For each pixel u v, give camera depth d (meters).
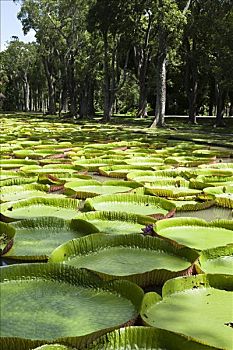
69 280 3.20
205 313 2.79
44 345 2.19
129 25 25.91
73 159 9.88
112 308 2.82
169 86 37.47
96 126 23.52
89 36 33.09
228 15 19.78
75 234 4.39
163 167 8.55
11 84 59.78
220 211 5.76
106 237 3.98
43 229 4.53
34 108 64.88
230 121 29.67
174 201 6.14
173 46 23.42
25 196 6.11
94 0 32.06
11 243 3.88
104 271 3.49
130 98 45.00
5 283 3.18
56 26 34.69
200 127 24.00
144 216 4.82
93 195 6.12
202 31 22.92
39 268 3.27
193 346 2.30
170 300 2.97
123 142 14.01
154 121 23.58
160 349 2.33
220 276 3.17
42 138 15.32
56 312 2.77
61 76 40.06
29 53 54.19
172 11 20.89
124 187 6.82
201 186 6.80
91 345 2.32
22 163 9.27
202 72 29.78
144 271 3.49
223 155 11.13
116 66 33.09
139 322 2.72
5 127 21.33
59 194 6.22
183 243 4.20
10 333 2.54
